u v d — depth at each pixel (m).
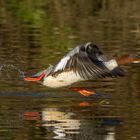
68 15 25.02
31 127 11.74
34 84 15.09
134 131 11.51
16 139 11.00
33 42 20.25
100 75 10.93
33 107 13.16
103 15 25.11
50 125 11.90
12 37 20.95
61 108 13.13
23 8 25.91
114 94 14.38
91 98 14.05
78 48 11.22
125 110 12.96
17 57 18.03
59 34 21.59
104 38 20.91
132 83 15.41
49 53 18.70
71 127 11.78
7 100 13.73
